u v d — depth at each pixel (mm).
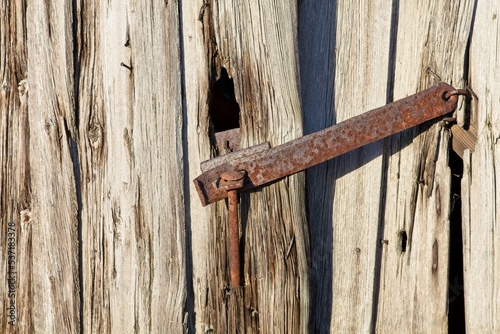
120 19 1035
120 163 1043
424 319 1052
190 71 1032
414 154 1058
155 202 1033
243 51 1023
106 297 1061
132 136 1035
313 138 1006
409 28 1064
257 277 1027
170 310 1036
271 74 1022
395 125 1014
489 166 1004
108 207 1053
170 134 1031
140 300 1039
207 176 996
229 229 1000
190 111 1034
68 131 1062
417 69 1054
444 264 1038
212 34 1026
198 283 1045
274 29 1021
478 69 1015
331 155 1008
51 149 1071
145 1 1029
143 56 1031
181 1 1032
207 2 1025
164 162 1031
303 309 1032
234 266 1004
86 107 1058
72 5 1053
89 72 1055
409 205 1062
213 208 1034
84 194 1064
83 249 1068
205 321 1044
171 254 1033
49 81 1067
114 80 1042
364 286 1071
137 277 1039
